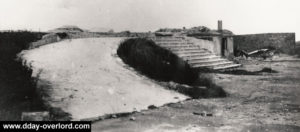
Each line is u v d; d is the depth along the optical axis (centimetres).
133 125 770
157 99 1041
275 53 2912
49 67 1181
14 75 995
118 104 938
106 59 1371
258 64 2212
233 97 1126
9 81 950
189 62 1673
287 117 827
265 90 1226
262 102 1024
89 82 1089
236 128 734
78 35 1786
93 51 1463
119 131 720
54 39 1630
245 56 2833
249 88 1269
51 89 979
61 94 952
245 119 815
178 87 1188
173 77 1336
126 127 752
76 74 1147
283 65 2112
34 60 1244
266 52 2805
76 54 1395
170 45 1820
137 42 1653
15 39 1505
